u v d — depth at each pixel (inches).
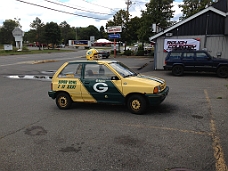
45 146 163.9
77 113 246.2
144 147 158.4
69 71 260.5
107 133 185.8
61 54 1643.7
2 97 338.6
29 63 917.2
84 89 250.1
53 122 217.8
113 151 153.6
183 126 197.6
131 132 186.5
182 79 484.4
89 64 252.7
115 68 245.8
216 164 134.0
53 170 131.7
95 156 147.1
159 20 1171.3
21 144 168.2
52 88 265.6
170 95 323.9
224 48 591.5
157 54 670.5
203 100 290.8
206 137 173.2
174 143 163.6
